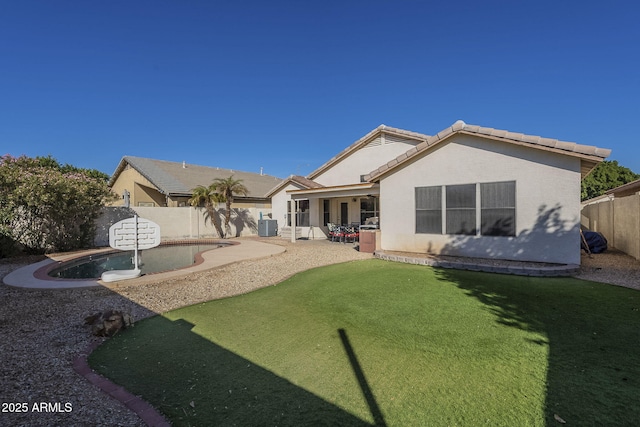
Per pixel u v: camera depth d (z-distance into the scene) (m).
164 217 19.58
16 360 3.93
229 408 2.89
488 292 6.58
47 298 6.72
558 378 3.25
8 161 13.20
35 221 12.97
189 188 24.84
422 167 11.45
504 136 9.52
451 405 2.84
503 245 9.88
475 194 10.36
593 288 6.75
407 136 17.47
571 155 8.62
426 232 11.39
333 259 11.50
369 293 6.72
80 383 3.37
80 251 14.24
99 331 4.67
